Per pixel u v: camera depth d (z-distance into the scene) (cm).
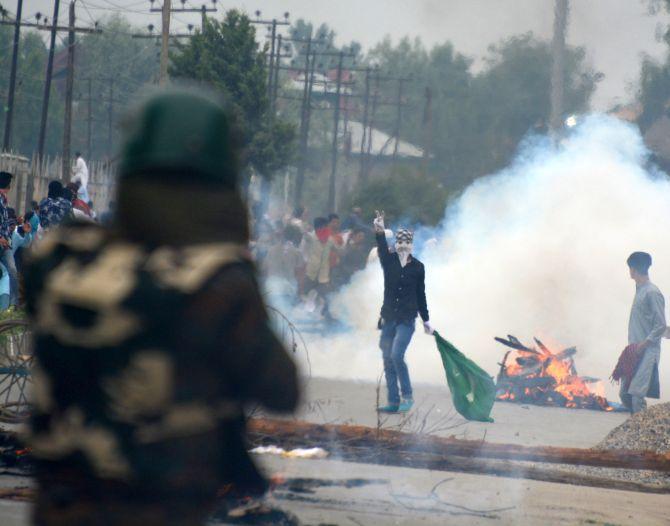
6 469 2130
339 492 2156
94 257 811
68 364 791
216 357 782
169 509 768
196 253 793
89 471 780
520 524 2014
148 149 820
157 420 771
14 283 5153
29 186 11481
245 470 827
